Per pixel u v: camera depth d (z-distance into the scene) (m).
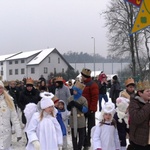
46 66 73.94
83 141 7.74
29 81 8.66
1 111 5.97
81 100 7.68
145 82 4.83
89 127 8.25
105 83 16.59
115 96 15.16
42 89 12.63
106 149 5.39
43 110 5.30
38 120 5.23
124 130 5.56
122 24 34.88
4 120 5.98
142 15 5.30
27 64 74.56
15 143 9.41
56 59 75.50
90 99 8.26
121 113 5.43
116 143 5.53
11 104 6.07
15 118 6.12
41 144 5.14
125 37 34.88
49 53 74.00
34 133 5.15
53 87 14.35
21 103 8.62
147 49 34.69
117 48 36.50
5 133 5.99
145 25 5.29
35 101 8.59
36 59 74.44
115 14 35.06
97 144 5.36
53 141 5.21
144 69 35.94
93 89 8.23
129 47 35.44
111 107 5.39
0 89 6.03
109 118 5.40
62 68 76.44
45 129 5.19
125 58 38.59
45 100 5.27
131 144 4.95
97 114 14.77
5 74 80.06
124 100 5.47
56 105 7.40
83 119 7.71
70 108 7.67
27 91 8.66
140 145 4.82
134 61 34.72
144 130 4.75
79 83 7.69
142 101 4.81
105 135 5.40
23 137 10.09
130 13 33.25
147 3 5.28
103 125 5.44
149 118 4.75
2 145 5.93
